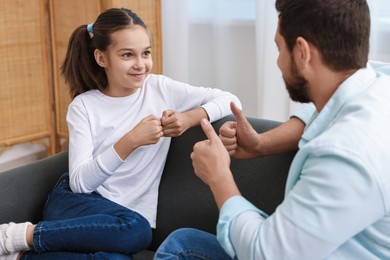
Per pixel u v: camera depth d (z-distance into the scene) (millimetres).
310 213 1009
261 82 2848
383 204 996
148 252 1677
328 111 1133
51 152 3051
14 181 1663
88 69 1762
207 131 1251
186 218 1666
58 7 2828
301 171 1097
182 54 3025
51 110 3000
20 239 1498
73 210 1587
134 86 1705
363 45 1117
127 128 1725
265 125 1620
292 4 1107
